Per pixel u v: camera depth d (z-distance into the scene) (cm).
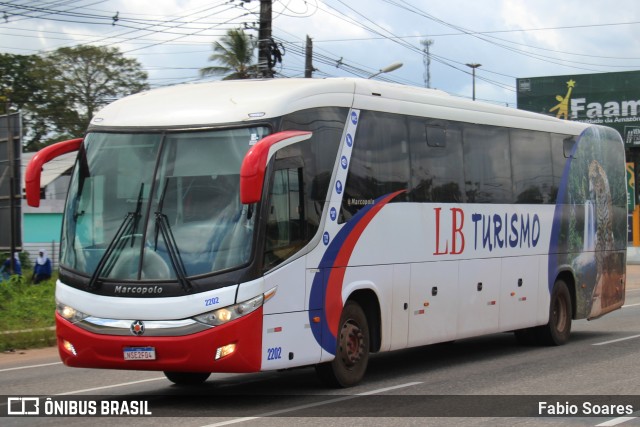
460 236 1346
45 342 1778
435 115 1308
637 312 2392
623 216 1911
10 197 2436
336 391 1098
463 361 1423
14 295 2317
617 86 5462
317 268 1054
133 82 5706
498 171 1456
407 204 1230
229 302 935
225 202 968
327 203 1078
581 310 1708
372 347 1177
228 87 1086
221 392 1114
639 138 5419
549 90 5609
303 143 1046
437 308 1289
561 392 1077
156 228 968
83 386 1202
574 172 1700
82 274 982
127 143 1022
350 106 1137
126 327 947
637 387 1112
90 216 1006
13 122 2472
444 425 872
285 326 997
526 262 1526
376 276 1162
